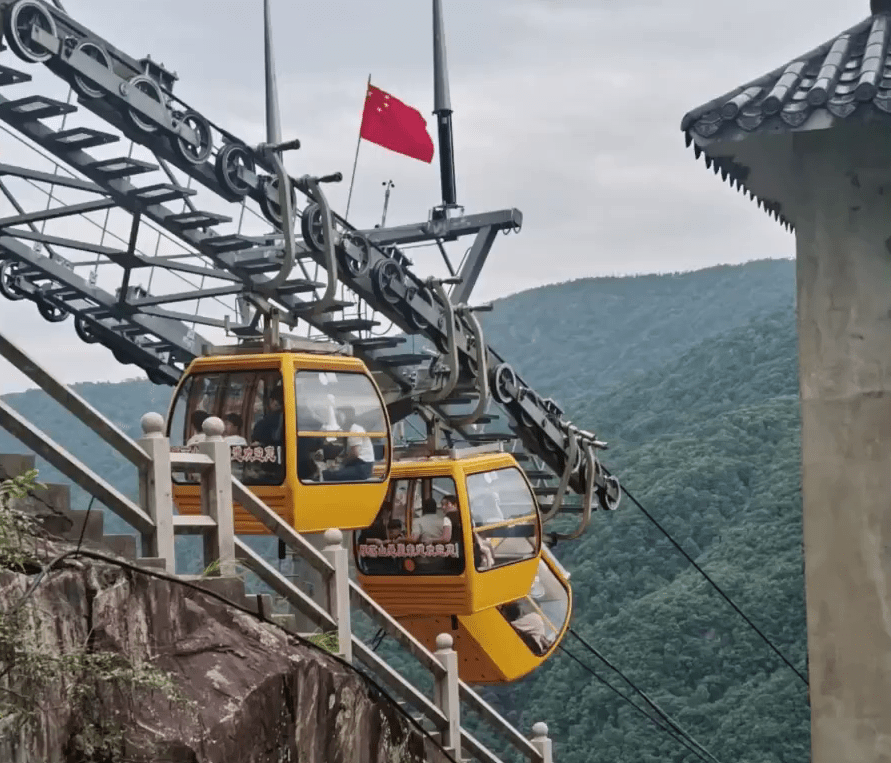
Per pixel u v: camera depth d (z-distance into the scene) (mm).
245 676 7555
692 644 94812
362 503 14320
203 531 8164
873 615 8805
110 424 7559
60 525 7316
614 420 161500
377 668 9500
